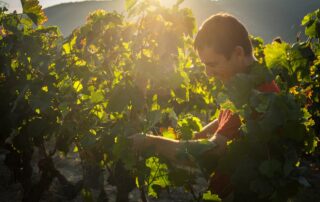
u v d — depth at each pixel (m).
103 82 2.40
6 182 4.43
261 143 1.62
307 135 1.70
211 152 1.75
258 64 1.76
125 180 2.17
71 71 2.41
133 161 1.89
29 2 2.82
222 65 1.78
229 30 1.73
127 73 2.11
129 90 2.05
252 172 1.61
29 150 2.91
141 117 2.09
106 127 2.18
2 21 2.80
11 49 2.72
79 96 2.37
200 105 2.73
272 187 1.58
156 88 2.06
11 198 4.10
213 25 1.75
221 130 1.80
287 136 1.63
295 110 1.61
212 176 1.89
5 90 2.67
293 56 2.43
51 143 4.38
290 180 1.59
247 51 1.79
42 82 2.48
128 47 2.19
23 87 2.54
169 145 1.81
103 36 2.24
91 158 2.30
